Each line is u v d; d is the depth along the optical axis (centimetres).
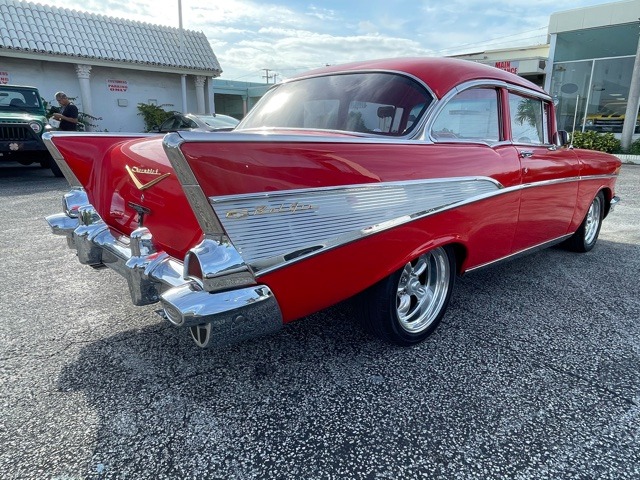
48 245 491
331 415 206
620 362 253
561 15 1792
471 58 2256
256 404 214
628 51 1675
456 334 287
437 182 246
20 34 1361
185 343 272
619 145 1636
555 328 296
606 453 182
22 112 1020
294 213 190
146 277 215
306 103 299
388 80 277
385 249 226
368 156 214
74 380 232
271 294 190
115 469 173
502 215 303
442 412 208
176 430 196
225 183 170
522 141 343
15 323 297
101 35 1539
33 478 168
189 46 1736
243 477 170
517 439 190
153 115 1631
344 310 318
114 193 259
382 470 174
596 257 467
